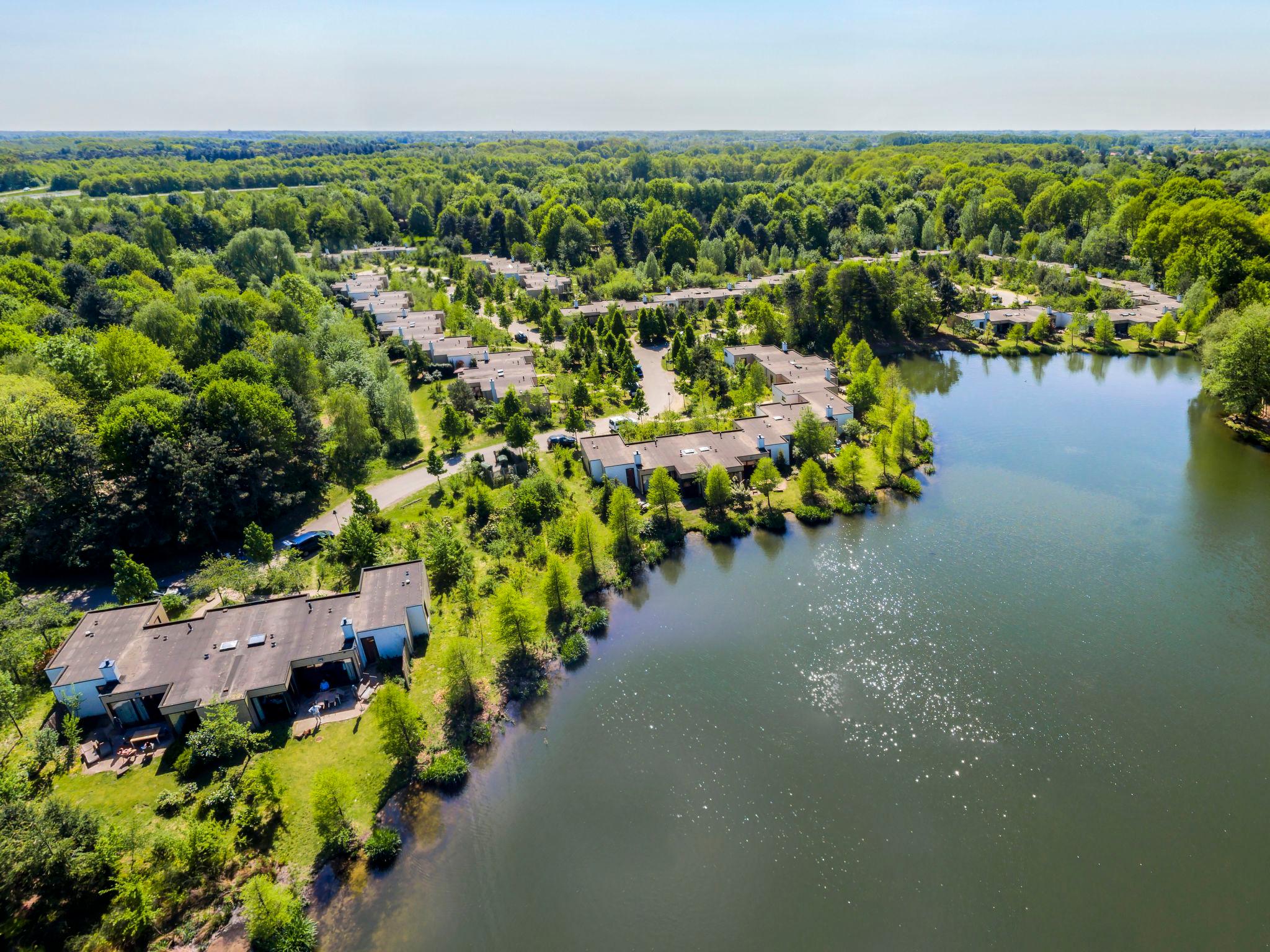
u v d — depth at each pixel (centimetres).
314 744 6194
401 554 8738
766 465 9656
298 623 7025
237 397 9662
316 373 12656
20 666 6731
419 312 18800
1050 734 6291
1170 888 5056
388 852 5341
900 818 5622
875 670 7094
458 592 7994
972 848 5372
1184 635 7362
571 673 7188
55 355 10581
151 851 4891
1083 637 7394
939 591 8194
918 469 10956
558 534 9088
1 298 13300
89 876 4772
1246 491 10006
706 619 7919
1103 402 13350
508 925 4944
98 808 5547
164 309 13162
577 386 13050
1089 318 16750
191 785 5738
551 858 5384
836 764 6097
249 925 4609
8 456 8525
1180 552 8700
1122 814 5584
